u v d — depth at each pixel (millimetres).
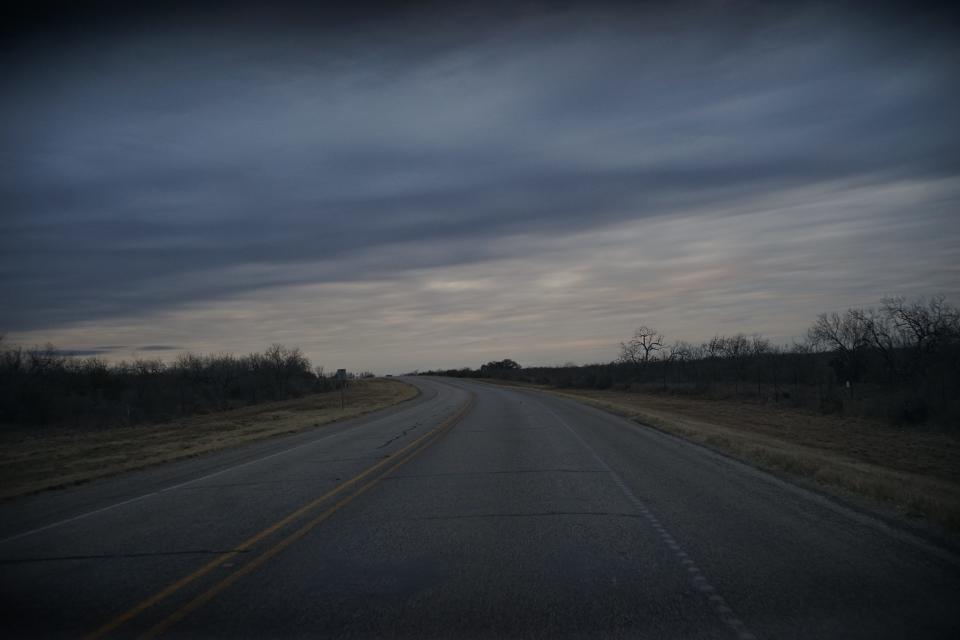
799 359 62344
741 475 12992
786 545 7488
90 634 5344
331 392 76688
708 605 5645
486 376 137500
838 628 5086
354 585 6426
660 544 7707
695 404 45656
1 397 39875
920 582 6082
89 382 51250
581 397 53250
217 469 16359
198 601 6074
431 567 6973
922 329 42562
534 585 6289
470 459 16062
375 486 12391
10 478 17234
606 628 5191
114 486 14484
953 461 19375
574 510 9781
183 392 56594
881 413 32312
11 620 5676
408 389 81938
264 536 8617
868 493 10344
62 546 8562
